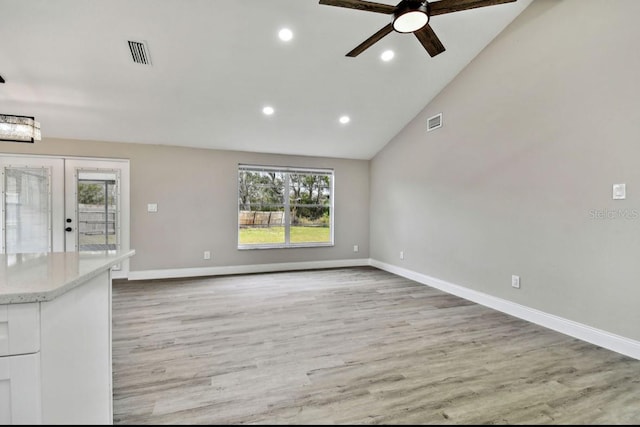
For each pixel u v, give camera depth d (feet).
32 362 3.11
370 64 11.59
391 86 13.00
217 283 14.98
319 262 19.01
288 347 8.09
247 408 5.64
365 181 19.85
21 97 11.68
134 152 15.71
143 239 15.84
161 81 11.39
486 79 11.41
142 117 13.57
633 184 7.44
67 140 14.82
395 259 17.28
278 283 15.02
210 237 16.90
